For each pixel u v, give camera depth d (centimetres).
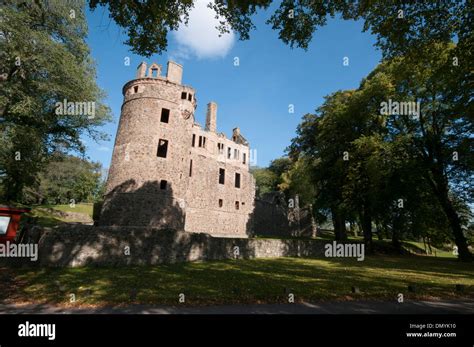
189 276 1280
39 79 1911
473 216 3272
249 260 2088
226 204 4356
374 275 1507
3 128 1741
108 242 1545
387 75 2800
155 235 1722
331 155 3322
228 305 832
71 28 2083
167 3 1081
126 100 2902
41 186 4159
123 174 2622
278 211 5531
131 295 867
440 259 2859
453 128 2766
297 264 1952
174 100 2948
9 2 1722
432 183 2930
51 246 1380
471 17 1299
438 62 1833
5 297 840
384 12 1321
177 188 2803
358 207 3152
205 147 4231
